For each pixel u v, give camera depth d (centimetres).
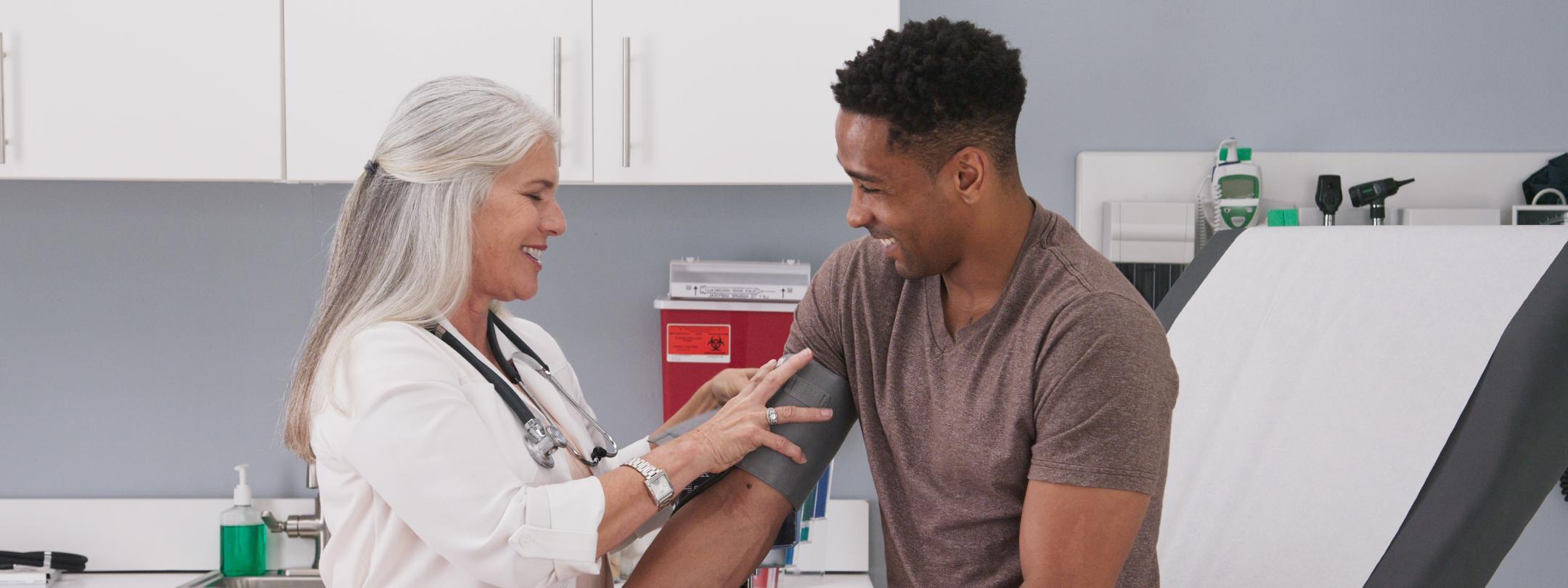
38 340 221
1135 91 217
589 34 183
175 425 222
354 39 181
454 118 121
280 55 181
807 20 184
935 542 110
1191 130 217
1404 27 216
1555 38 216
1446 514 106
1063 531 95
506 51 183
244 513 212
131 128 181
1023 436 101
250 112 181
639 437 223
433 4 182
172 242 220
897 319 113
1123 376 94
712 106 185
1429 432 112
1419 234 128
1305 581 117
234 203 220
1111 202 214
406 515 111
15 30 179
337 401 114
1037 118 218
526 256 129
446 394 114
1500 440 106
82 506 218
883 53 98
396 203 122
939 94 95
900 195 100
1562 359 106
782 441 120
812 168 186
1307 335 134
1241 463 132
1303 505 122
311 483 211
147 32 180
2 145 180
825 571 221
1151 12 216
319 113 182
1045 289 101
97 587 206
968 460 105
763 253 221
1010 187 104
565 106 184
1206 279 156
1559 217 204
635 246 221
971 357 105
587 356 223
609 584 140
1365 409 121
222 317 221
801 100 185
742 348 205
